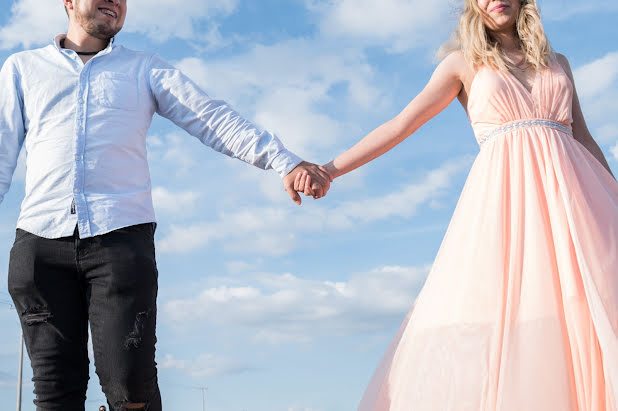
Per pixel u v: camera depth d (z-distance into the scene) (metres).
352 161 3.35
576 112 3.22
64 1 3.03
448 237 2.88
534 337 2.42
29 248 2.67
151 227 2.85
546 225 2.67
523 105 2.96
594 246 2.54
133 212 2.77
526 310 2.49
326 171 3.33
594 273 2.48
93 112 2.80
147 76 3.03
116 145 2.80
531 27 3.08
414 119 3.28
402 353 2.80
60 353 2.66
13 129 2.84
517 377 2.37
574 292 2.46
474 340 2.54
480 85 3.05
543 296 2.48
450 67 3.23
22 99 2.87
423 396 2.58
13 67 2.89
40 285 2.66
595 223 2.60
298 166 3.31
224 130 3.19
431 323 2.67
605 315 2.35
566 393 2.31
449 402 2.50
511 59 3.13
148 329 2.66
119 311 2.64
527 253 2.62
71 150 2.74
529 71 3.08
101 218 2.69
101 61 2.93
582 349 2.37
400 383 2.72
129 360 2.62
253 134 3.23
